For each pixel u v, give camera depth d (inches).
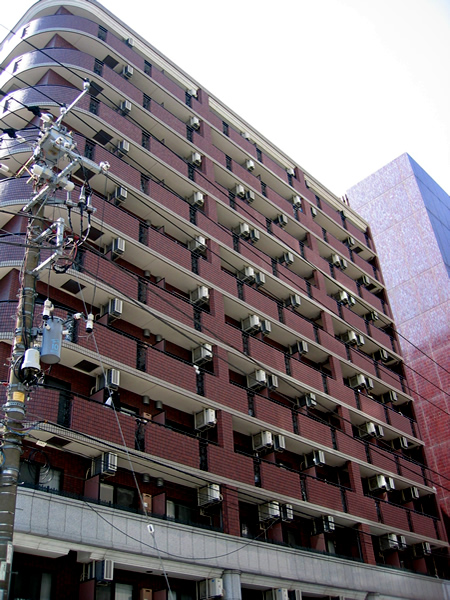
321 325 1375.5
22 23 1192.8
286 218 1425.9
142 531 751.7
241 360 1061.1
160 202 1074.7
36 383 492.1
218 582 804.0
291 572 917.2
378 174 2076.8
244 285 1167.6
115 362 834.2
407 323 1792.6
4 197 875.4
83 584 711.7
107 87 1095.0
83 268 820.6
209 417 935.7
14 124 1000.9
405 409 1515.7
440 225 1952.5
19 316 506.0
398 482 1296.8
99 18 1190.3
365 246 1726.1
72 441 747.4
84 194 575.8
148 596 784.3
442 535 1327.5
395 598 1093.1
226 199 1259.2
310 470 1099.9
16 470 443.8
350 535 1138.0
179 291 1081.4
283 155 1562.5
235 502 900.0
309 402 1169.4
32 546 648.4
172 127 1205.7
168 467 825.5
